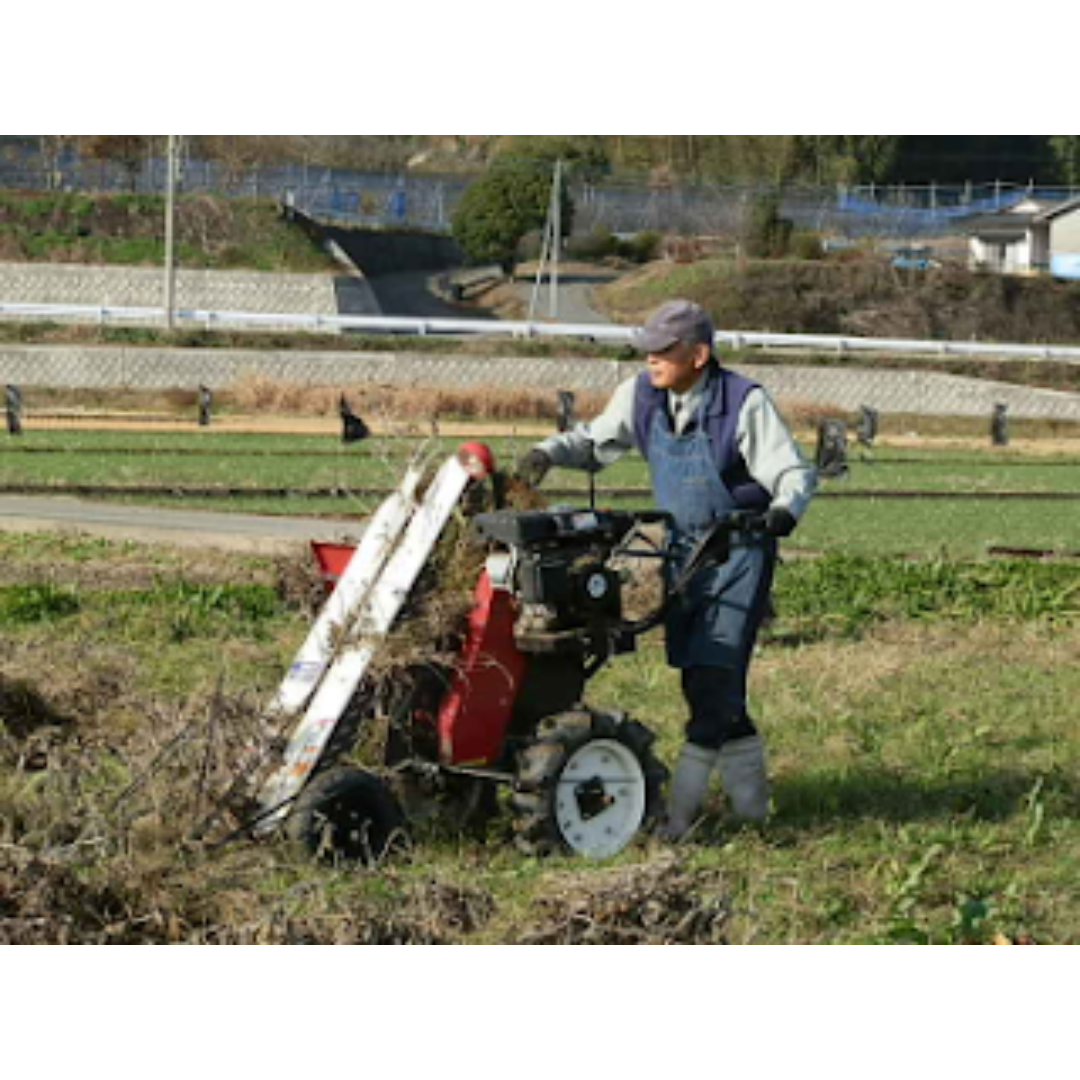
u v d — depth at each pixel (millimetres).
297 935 7953
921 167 150250
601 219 121500
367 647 9156
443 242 112062
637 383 9969
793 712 13453
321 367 72938
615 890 8273
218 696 9398
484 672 9367
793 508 9398
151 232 93750
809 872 9242
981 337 102188
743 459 9695
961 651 16969
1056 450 62125
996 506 37000
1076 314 105625
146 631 15758
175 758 9492
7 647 13516
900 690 14633
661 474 9859
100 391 62625
